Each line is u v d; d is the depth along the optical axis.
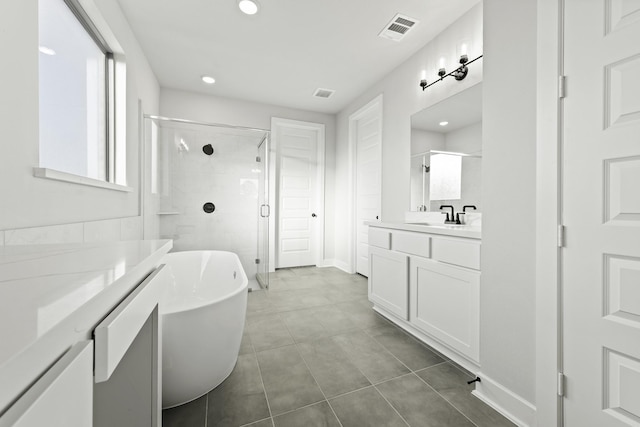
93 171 1.80
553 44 1.04
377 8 1.98
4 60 0.87
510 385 1.20
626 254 0.87
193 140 3.12
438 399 1.30
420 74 2.50
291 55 2.60
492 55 1.29
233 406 1.24
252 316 2.27
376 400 1.29
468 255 1.44
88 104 1.73
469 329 1.44
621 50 0.88
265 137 3.32
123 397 0.82
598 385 0.93
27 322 0.28
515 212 1.19
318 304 2.56
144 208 2.52
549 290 1.05
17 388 0.24
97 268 0.52
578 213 0.98
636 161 0.86
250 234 3.34
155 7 1.96
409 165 2.65
